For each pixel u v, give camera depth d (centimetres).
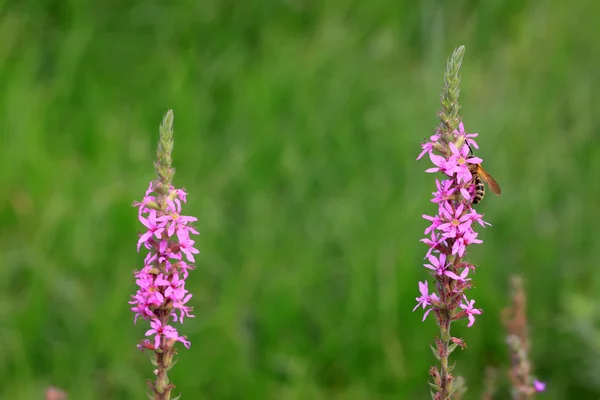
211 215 175
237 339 156
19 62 210
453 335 157
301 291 164
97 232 171
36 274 162
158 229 97
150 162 189
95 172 185
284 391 151
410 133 193
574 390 154
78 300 161
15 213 176
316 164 190
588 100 204
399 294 160
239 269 167
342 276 169
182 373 150
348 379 156
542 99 205
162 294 97
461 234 97
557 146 193
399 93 210
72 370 152
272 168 190
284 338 159
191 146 192
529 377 115
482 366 155
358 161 192
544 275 170
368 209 178
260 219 175
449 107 98
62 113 204
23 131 189
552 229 177
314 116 200
